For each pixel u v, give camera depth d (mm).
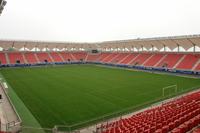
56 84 39062
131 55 75562
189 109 18438
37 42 74000
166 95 30844
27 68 66812
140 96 30375
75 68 67875
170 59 61469
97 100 28219
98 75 51375
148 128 14305
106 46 85312
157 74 53594
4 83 37969
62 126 19062
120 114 22859
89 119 21375
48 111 23594
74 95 30844
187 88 35625
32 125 19062
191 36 50219
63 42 80125
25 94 31062
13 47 74812
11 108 23312
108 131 15273
